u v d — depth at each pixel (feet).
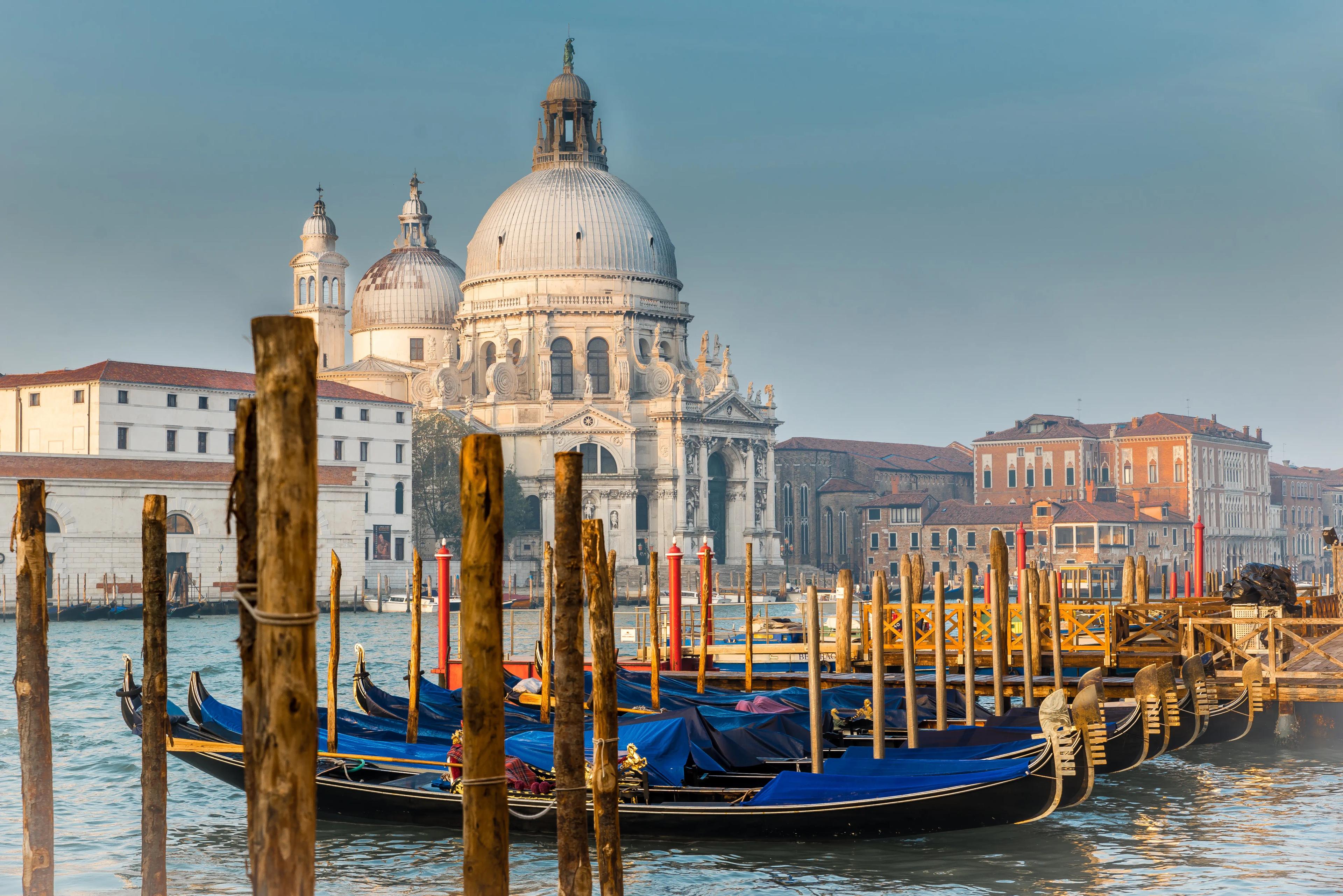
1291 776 134.62
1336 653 148.87
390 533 540.93
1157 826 114.21
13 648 298.15
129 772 139.03
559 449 597.52
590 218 628.69
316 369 42.42
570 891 73.00
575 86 651.66
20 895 93.97
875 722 111.24
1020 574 139.64
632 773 105.09
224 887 98.43
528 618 416.67
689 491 613.52
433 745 119.44
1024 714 129.29
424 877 99.55
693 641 204.23
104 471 412.16
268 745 41.81
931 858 103.09
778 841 103.91
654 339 628.28
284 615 41.75
